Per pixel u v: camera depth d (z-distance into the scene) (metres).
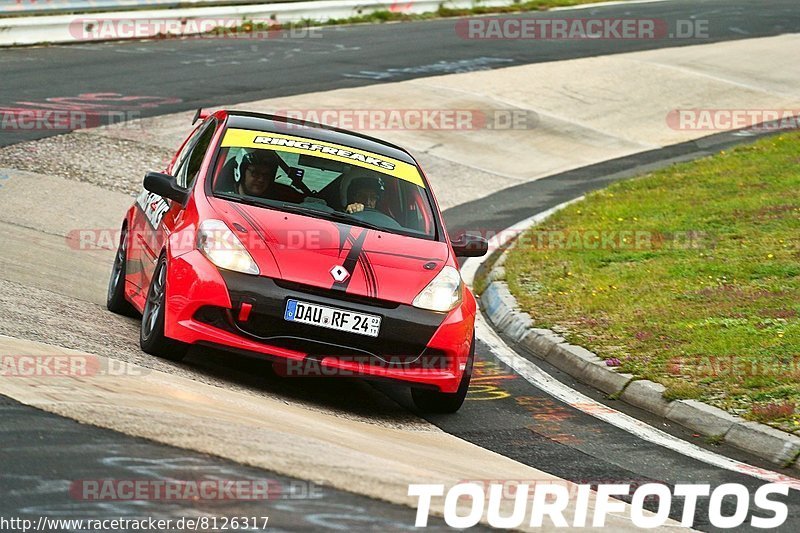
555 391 28.45
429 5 102.50
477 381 28.92
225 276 22.89
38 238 37.12
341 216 25.69
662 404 26.80
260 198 25.59
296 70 73.81
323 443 18.88
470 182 57.50
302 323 22.92
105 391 19.50
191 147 29.34
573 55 86.94
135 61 72.06
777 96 79.25
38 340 22.67
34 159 48.53
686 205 49.25
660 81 80.81
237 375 24.45
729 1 119.38
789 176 52.97
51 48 74.00
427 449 21.08
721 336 30.77
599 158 64.31
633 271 39.12
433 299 23.98
